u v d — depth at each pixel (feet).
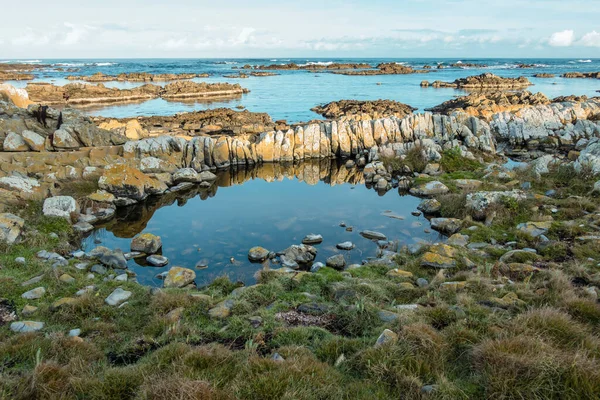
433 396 17.92
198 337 24.93
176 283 36.29
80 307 28.84
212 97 222.48
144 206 60.90
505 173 65.77
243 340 24.70
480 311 25.82
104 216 54.95
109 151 72.18
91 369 20.90
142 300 31.35
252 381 18.71
